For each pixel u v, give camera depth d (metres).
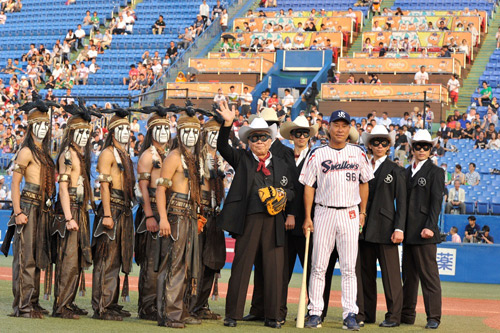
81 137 8.26
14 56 32.84
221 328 7.86
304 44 29.80
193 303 8.51
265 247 8.13
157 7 35.50
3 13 36.88
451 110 24.89
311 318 8.17
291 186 8.45
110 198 8.34
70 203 8.21
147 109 8.52
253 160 8.31
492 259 15.55
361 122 22.42
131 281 12.95
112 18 35.19
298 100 24.89
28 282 8.12
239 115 22.25
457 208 17.89
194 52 29.98
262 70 27.86
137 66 30.39
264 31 30.62
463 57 27.59
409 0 33.97
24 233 8.12
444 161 21.19
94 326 7.63
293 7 34.78
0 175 21.34
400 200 8.66
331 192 8.12
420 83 25.56
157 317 7.99
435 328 8.52
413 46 28.77
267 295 8.10
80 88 28.78
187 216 7.94
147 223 8.32
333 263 8.70
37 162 8.20
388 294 8.63
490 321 9.42
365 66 26.98
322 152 8.21
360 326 8.45
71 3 36.84
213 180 8.62
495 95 26.06
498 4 34.00
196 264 7.98
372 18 31.88
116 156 8.38
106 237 8.28
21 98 27.56
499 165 20.91
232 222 8.08
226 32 32.06
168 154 7.96
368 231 8.62
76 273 8.26
